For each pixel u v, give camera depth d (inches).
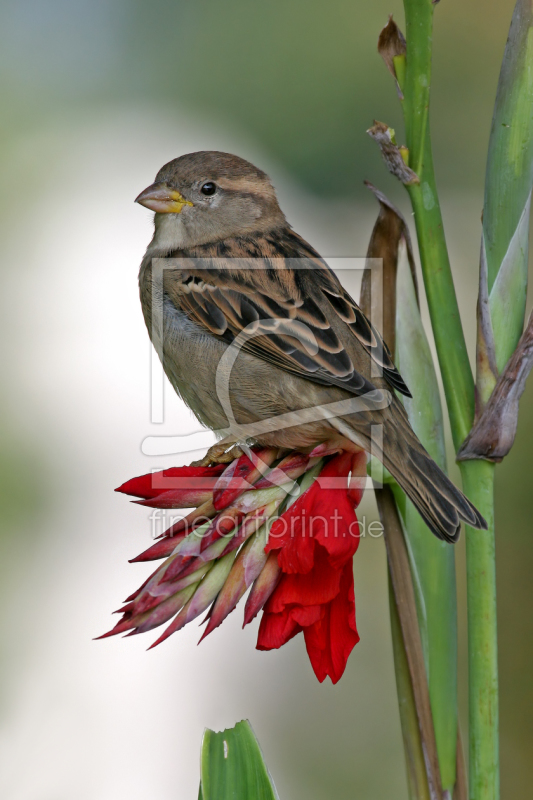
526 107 175.0
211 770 158.2
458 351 175.2
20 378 431.5
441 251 172.9
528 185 176.1
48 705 365.7
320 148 475.5
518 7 176.1
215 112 502.9
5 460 409.7
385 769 356.2
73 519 403.9
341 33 489.7
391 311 208.2
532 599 368.8
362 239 430.3
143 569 392.2
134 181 489.7
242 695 378.6
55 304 451.2
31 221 479.8
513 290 175.0
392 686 377.1
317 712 371.9
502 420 171.8
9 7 526.3
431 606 188.7
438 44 467.5
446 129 458.3
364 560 393.1
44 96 512.1
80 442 415.5
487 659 170.9
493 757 169.5
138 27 526.0
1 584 389.1
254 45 499.5
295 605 164.7
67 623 383.6
